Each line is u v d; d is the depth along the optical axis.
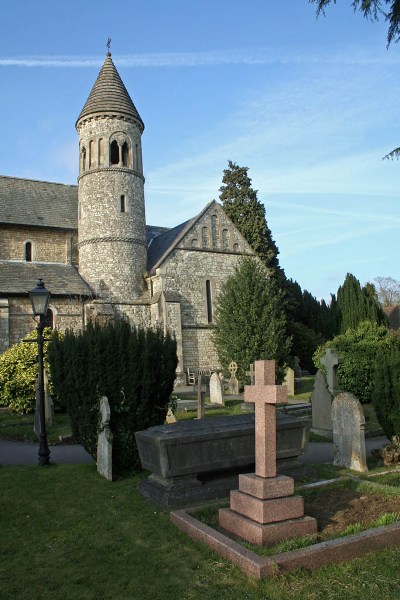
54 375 9.66
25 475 8.75
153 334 9.34
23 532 6.25
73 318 25.89
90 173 28.22
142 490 7.62
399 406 9.58
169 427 7.52
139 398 8.97
